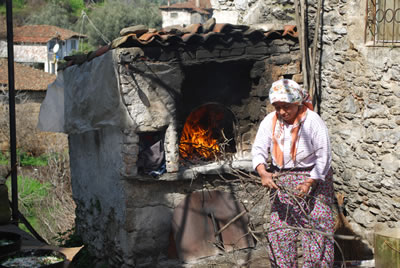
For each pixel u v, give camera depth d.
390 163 4.77
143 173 5.25
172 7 51.78
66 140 20.27
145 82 5.08
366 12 4.97
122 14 44.12
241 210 5.58
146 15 44.91
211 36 5.20
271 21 6.14
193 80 5.43
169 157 5.24
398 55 4.66
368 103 4.96
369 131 4.96
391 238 3.84
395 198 4.75
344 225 4.95
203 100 5.50
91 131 6.39
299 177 3.76
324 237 3.72
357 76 5.09
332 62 5.43
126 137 5.11
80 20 49.75
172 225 5.36
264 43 5.51
